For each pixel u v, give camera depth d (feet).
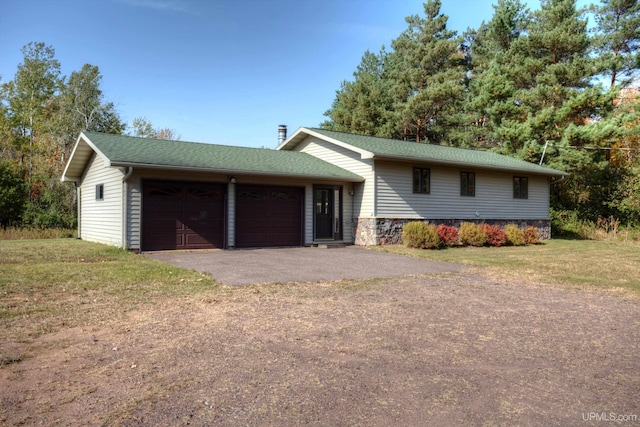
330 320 17.53
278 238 48.32
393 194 51.11
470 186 58.54
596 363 13.25
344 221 52.24
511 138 76.69
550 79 77.10
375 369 12.47
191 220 43.01
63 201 81.97
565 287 25.94
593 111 73.20
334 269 31.48
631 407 10.30
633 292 24.59
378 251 44.68
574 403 10.50
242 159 48.19
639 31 83.97
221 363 12.72
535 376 12.17
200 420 9.37
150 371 12.06
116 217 41.75
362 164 51.47
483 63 103.50
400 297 22.24
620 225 74.18
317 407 10.06
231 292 22.54
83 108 94.02
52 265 30.22
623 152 82.48
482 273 30.86
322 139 57.47
